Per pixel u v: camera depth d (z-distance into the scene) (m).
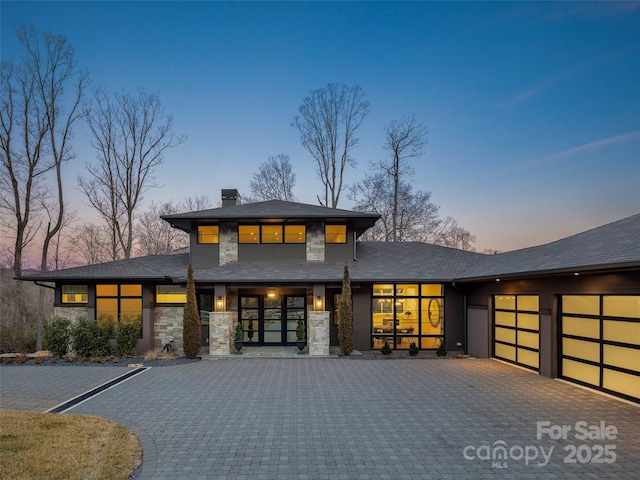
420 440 6.09
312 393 8.84
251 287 14.78
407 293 15.05
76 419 7.05
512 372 10.95
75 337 13.19
